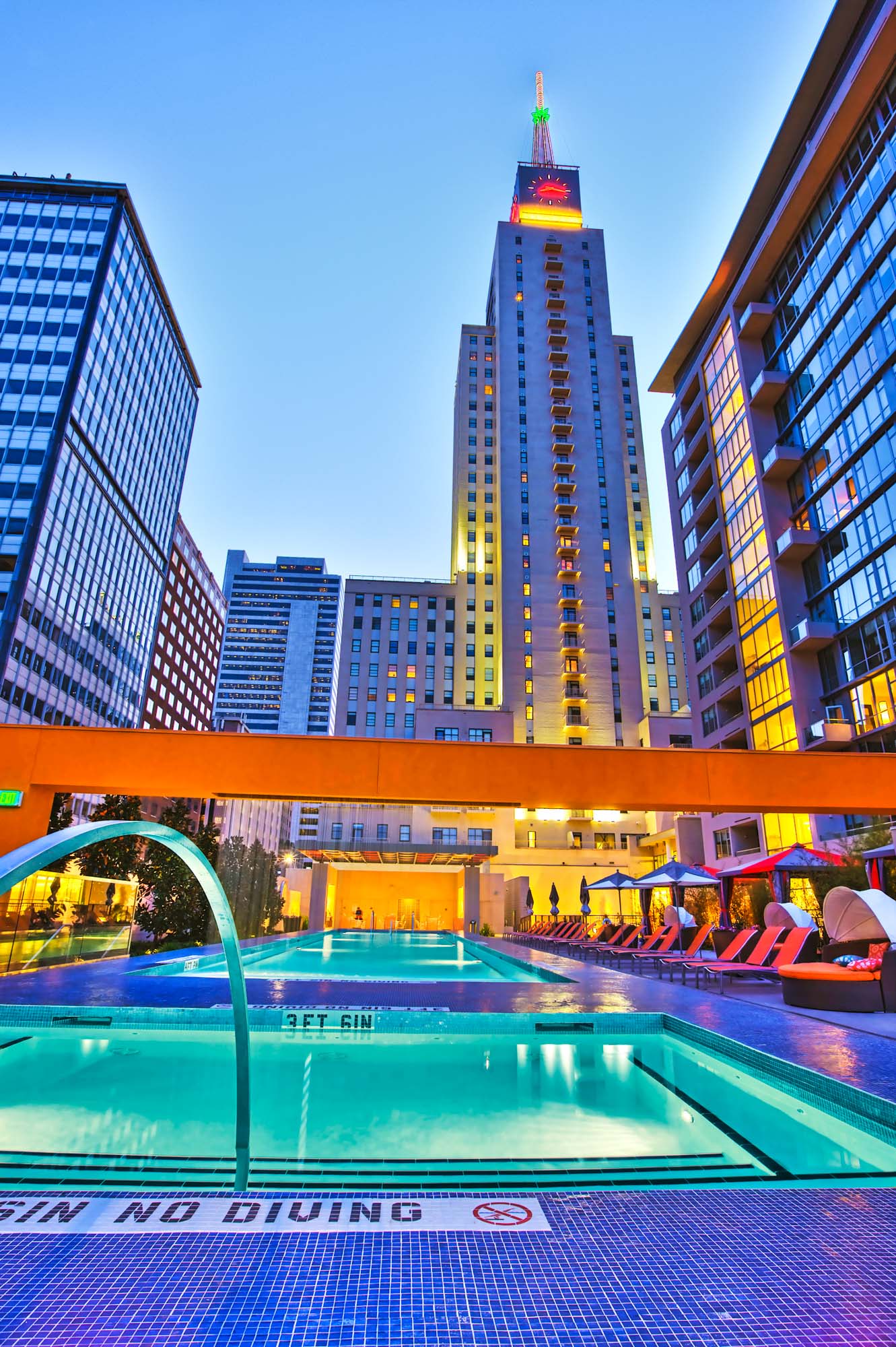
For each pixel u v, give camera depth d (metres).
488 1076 6.72
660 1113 5.62
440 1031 8.23
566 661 65.00
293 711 158.00
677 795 15.43
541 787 15.34
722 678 43.06
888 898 9.59
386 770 15.20
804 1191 3.53
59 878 15.62
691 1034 7.71
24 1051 7.45
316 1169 4.23
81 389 59.03
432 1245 2.91
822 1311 2.42
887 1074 5.36
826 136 32.16
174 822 21.64
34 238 62.62
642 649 68.75
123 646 70.94
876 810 15.64
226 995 9.27
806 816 31.33
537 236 78.31
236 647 162.75
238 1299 2.47
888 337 29.80
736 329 41.03
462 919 31.84
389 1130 5.09
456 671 69.88
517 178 84.56
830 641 33.28
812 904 24.48
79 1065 6.94
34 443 55.62
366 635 70.56
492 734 58.72
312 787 14.99
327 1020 8.25
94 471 62.12
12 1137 4.84
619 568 68.25
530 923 34.97
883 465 30.11
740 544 40.12
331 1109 5.60
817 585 35.00
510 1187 3.99
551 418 72.25
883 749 30.27
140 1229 3.02
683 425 48.94
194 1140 4.79
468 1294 2.53
